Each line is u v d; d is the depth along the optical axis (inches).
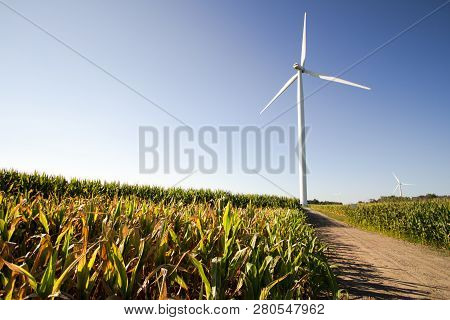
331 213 1923.0
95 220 175.6
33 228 182.4
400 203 861.2
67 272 91.8
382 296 229.1
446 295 246.7
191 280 136.9
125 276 100.8
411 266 364.8
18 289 93.6
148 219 180.4
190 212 228.1
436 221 602.5
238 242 145.6
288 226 278.1
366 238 660.7
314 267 189.5
